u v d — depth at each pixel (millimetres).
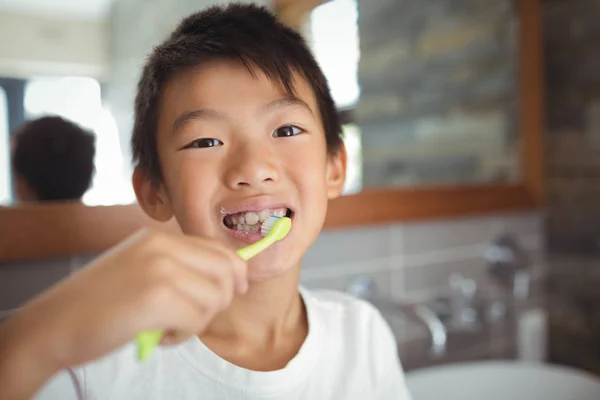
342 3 667
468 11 812
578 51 819
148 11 517
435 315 680
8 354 209
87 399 348
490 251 793
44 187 474
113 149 500
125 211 498
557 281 863
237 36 363
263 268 342
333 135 432
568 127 837
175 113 347
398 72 729
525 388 659
